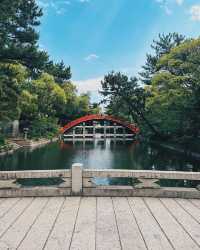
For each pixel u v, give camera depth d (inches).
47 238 164.9
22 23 1016.9
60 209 219.0
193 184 665.0
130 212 212.5
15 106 1045.2
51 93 1966.0
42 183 677.3
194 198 253.8
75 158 1232.8
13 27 999.0
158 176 259.0
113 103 2290.8
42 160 1130.0
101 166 1037.8
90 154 1390.3
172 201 244.4
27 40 1006.4
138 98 2050.9
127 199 249.6
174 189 259.0
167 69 1235.2
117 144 2085.4
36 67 1010.7
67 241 160.9
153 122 1769.2
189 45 1091.3
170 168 975.6
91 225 185.2
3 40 927.0
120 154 1401.3
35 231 175.2
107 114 2669.8
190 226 185.2
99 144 2086.6
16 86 1004.6
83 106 2851.9
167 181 704.4
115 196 258.2
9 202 239.5
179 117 1171.3
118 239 163.8
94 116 2534.5
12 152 1320.1
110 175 259.3
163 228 181.2
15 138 1684.3
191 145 1234.6
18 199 249.3
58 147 1729.8
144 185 259.6
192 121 1127.6
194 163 1077.8
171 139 1647.4
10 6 901.8
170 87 1159.0
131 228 180.7
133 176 259.4
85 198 252.1
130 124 2596.0
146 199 250.1
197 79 1021.2
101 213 209.6
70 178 259.6
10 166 965.2
